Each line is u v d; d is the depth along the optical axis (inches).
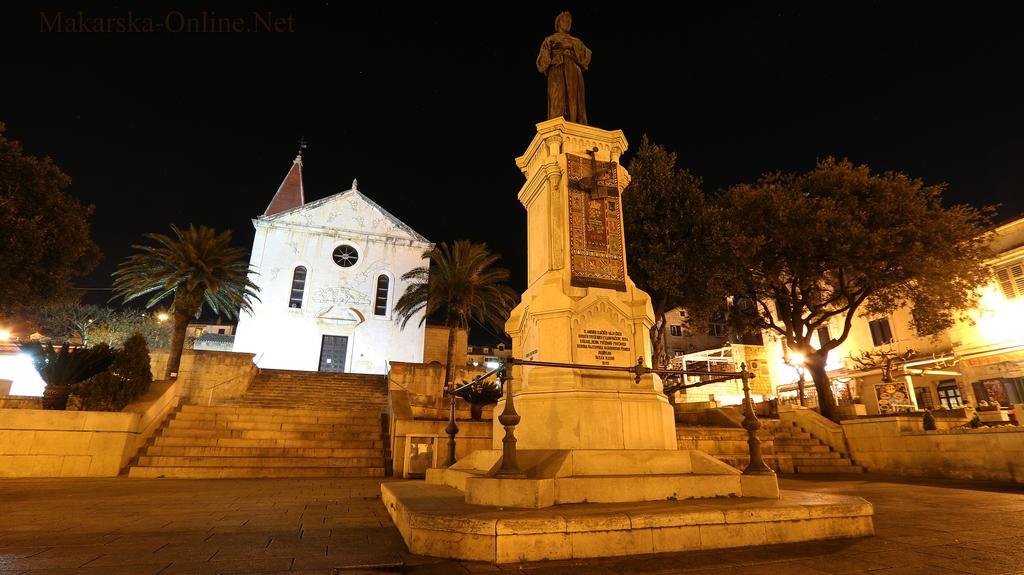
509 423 207.0
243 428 626.8
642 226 753.6
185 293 1003.9
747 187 748.6
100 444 496.1
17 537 206.4
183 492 371.9
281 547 187.6
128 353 574.6
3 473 458.3
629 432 249.9
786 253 713.0
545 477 210.8
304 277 1433.3
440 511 184.1
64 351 526.0
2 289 647.1
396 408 611.2
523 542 167.2
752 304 807.7
